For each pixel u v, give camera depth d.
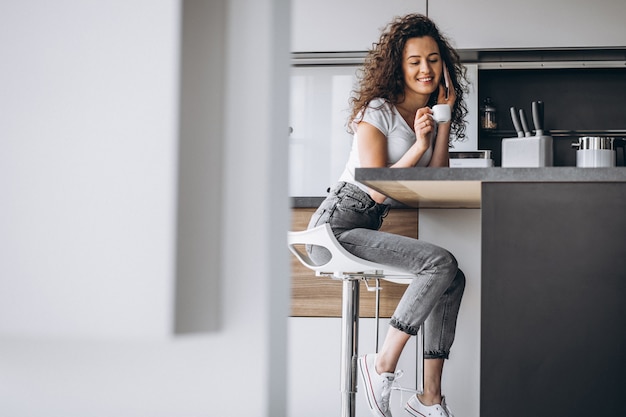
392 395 2.71
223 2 0.70
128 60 0.66
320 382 2.74
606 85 4.83
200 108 0.70
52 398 0.71
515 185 1.61
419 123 2.32
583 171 1.57
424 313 2.19
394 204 2.62
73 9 0.66
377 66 2.56
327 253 2.34
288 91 0.72
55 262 0.66
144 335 0.66
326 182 4.64
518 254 1.59
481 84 4.87
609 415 1.53
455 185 1.85
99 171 0.66
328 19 4.50
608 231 1.56
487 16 4.42
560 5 4.39
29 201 0.66
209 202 0.70
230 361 0.70
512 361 1.57
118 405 0.70
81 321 0.66
